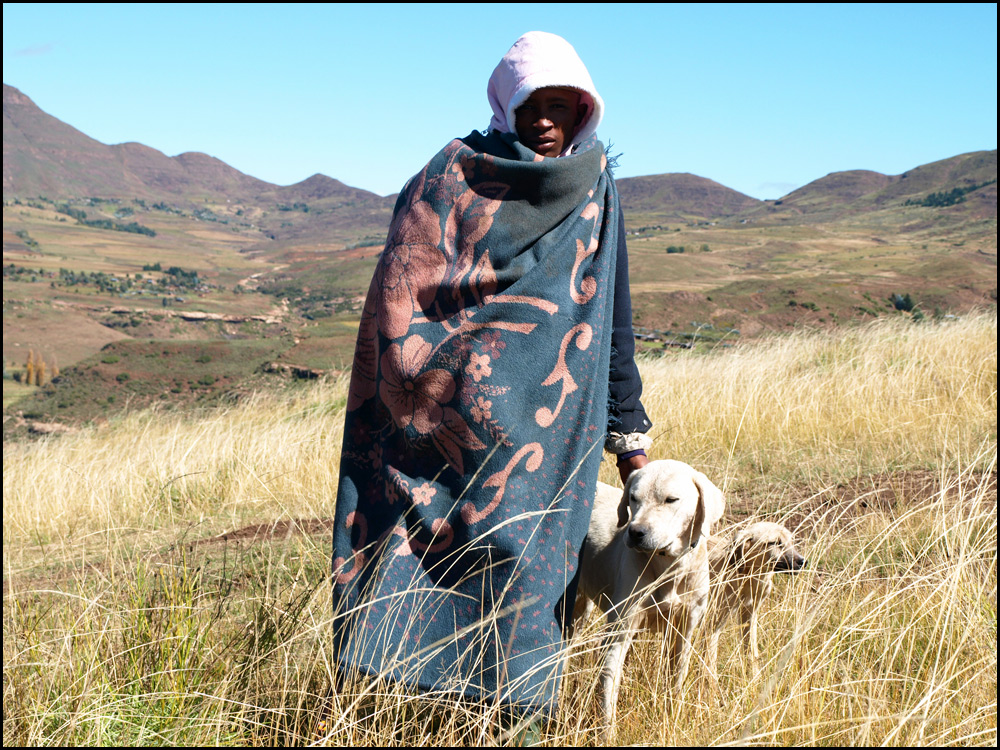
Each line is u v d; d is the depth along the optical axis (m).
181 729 2.38
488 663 2.29
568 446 2.44
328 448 6.99
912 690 2.48
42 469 8.02
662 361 10.29
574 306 2.47
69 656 2.68
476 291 2.43
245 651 2.75
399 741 2.29
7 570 4.67
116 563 4.05
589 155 2.56
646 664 2.79
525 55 2.58
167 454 7.57
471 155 2.51
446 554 2.37
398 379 2.43
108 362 76.12
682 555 2.65
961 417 6.34
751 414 6.48
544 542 2.38
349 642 2.32
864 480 5.18
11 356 176.12
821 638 2.81
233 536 5.13
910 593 3.02
